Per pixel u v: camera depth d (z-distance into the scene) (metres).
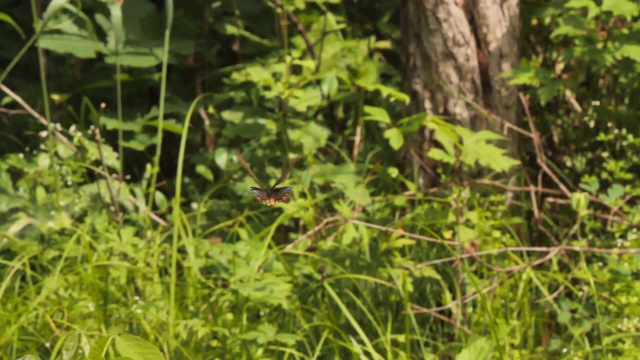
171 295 7.57
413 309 8.52
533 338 8.38
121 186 9.20
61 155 9.32
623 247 8.80
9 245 8.91
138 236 9.25
